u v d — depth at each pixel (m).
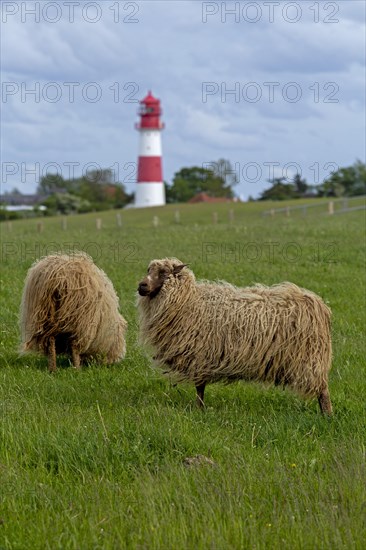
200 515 7.90
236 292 12.74
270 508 8.15
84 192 140.50
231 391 13.88
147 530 7.53
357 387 13.92
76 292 15.20
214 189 136.38
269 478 8.94
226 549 7.22
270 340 12.16
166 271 12.63
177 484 8.66
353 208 69.06
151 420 11.01
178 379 12.75
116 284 24.73
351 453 9.70
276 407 12.87
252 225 51.94
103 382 14.51
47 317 15.18
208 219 73.94
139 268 28.66
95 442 9.95
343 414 12.03
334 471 9.11
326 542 7.28
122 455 9.69
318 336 12.20
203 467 9.13
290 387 12.41
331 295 24.17
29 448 9.91
